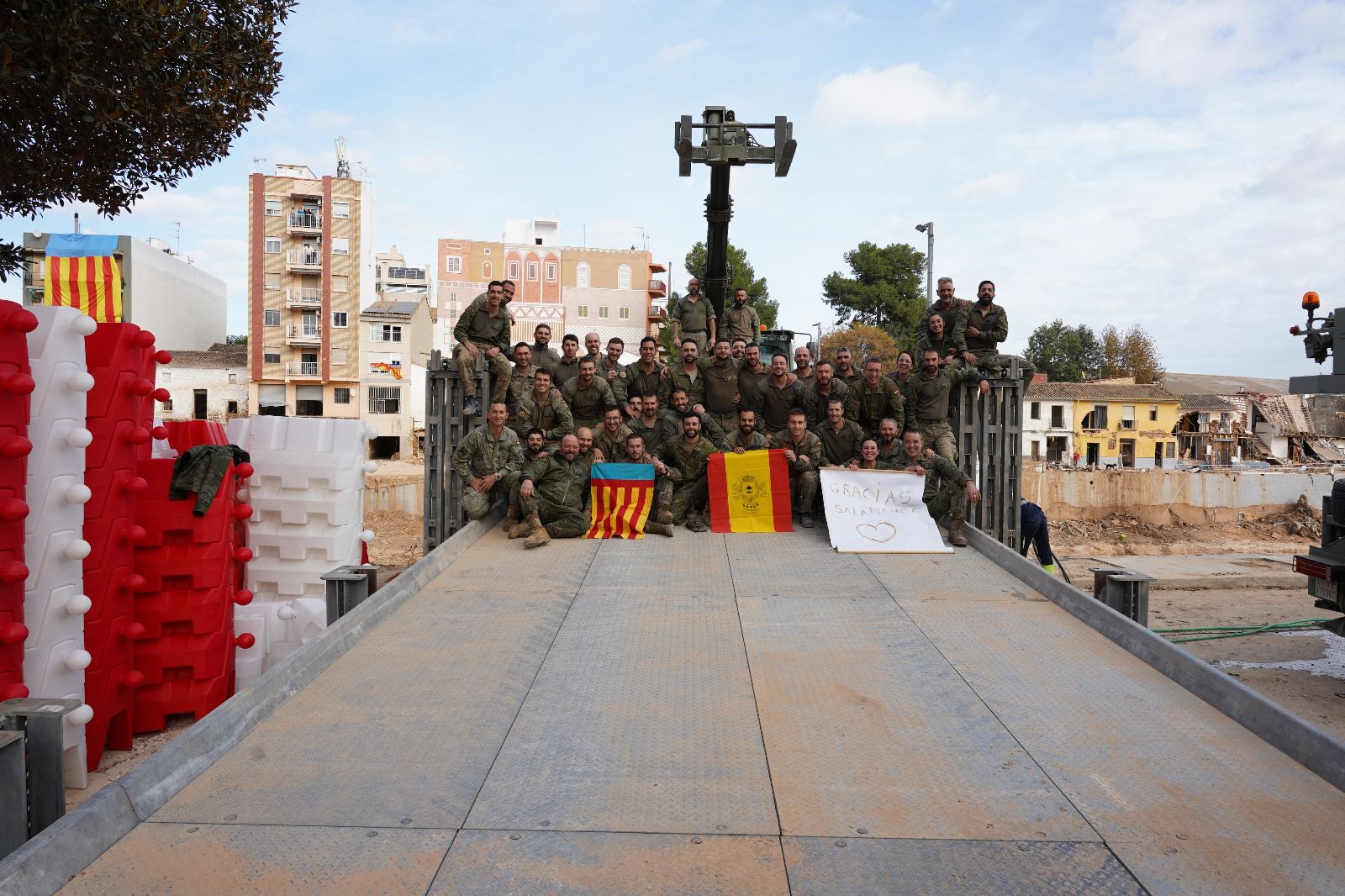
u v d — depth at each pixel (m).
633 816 3.74
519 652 5.79
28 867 3.05
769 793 3.95
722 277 13.17
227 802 3.81
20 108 8.10
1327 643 11.87
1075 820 3.72
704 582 7.53
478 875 3.29
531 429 9.82
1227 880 3.27
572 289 67.62
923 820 3.71
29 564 5.94
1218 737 4.54
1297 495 36.19
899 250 66.94
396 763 4.20
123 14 7.72
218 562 7.95
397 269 80.62
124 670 7.29
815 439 9.88
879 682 5.31
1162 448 57.03
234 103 9.34
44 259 43.94
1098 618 6.29
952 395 10.43
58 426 6.07
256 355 47.91
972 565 8.14
